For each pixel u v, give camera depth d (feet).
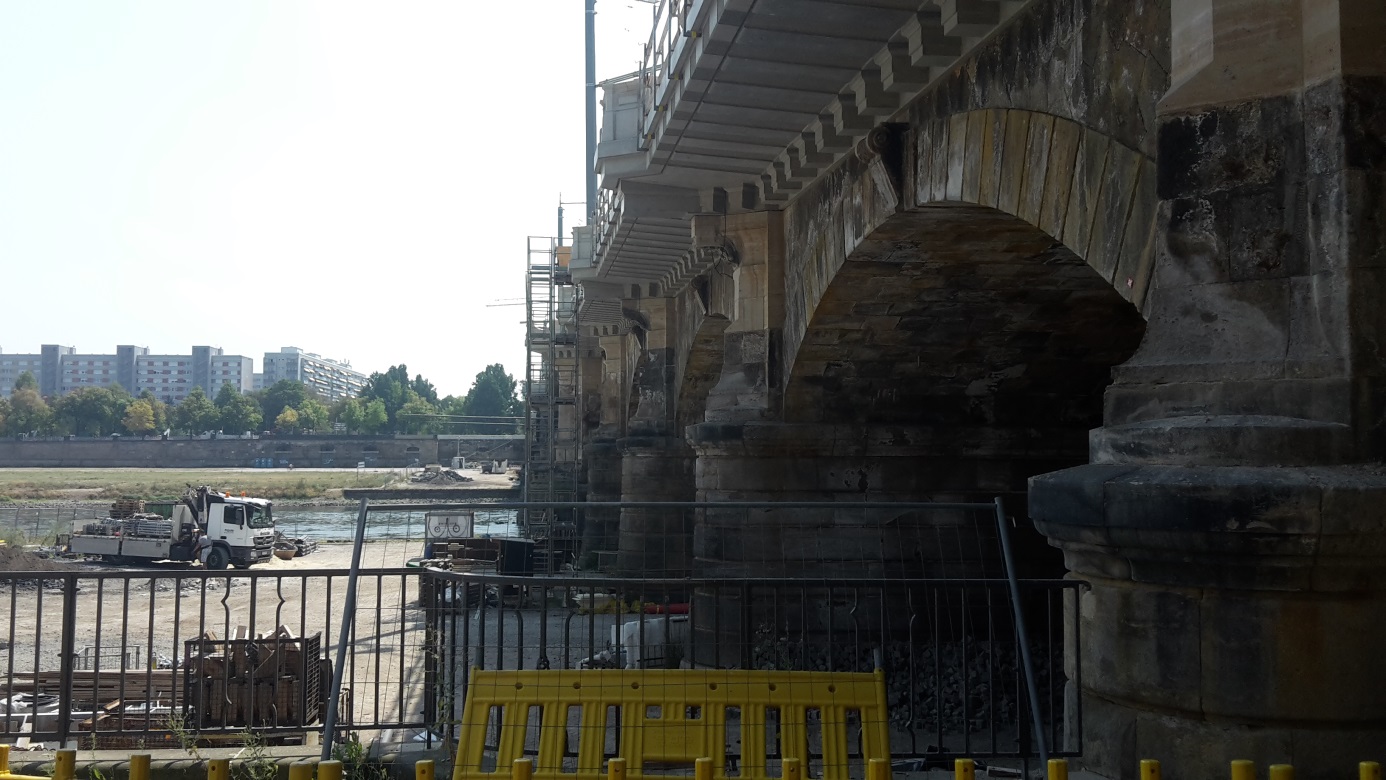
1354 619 16.34
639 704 23.24
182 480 378.12
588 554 108.06
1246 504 15.96
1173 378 18.06
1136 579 17.98
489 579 27.20
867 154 42.06
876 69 39.14
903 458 53.78
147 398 645.92
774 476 53.16
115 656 66.08
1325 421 16.40
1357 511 15.53
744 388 55.62
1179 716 17.53
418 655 58.65
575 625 63.52
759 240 56.34
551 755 22.81
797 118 45.11
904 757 27.63
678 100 43.57
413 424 608.60
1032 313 49.96
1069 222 27.58
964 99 34.60
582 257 97.14
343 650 26.94
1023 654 26.08
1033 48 29.71
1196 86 18.43
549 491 150.10
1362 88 16.71
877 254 44.37
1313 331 16.94
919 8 33.81
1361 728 16.38
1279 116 17.63
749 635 27.45
